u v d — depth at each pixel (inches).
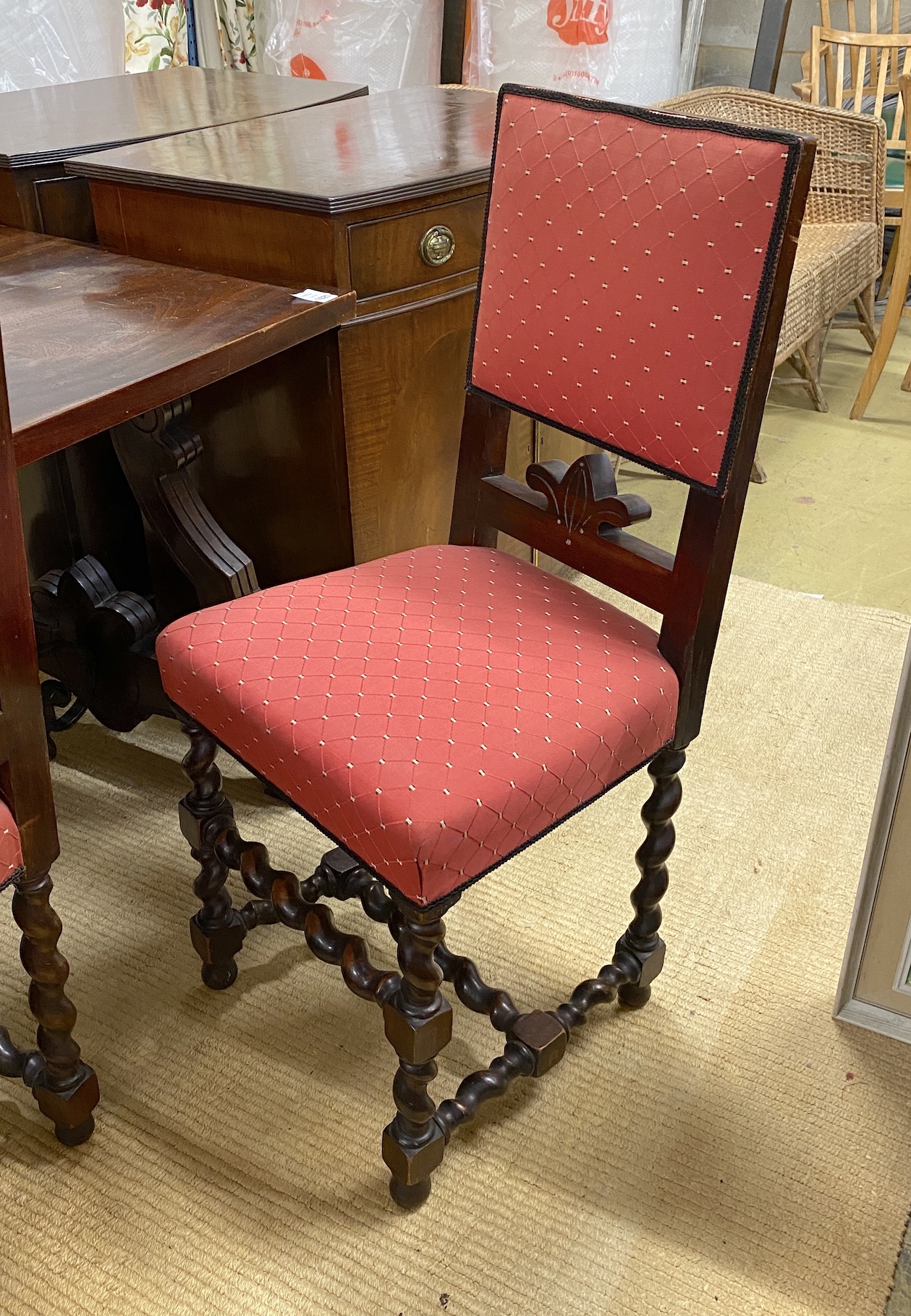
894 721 50.3
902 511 111.4
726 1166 52.4
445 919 65.1
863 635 91.1
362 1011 60.1
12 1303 46.8
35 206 66.0
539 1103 55.1
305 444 64.9
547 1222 50.0
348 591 50.6
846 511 111.4
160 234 63.9
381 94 85.0
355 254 58.4
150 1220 49.9
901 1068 57.4
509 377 50.3
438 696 44.0
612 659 47.1
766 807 73.9
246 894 67.1
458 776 40.8
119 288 57.6
